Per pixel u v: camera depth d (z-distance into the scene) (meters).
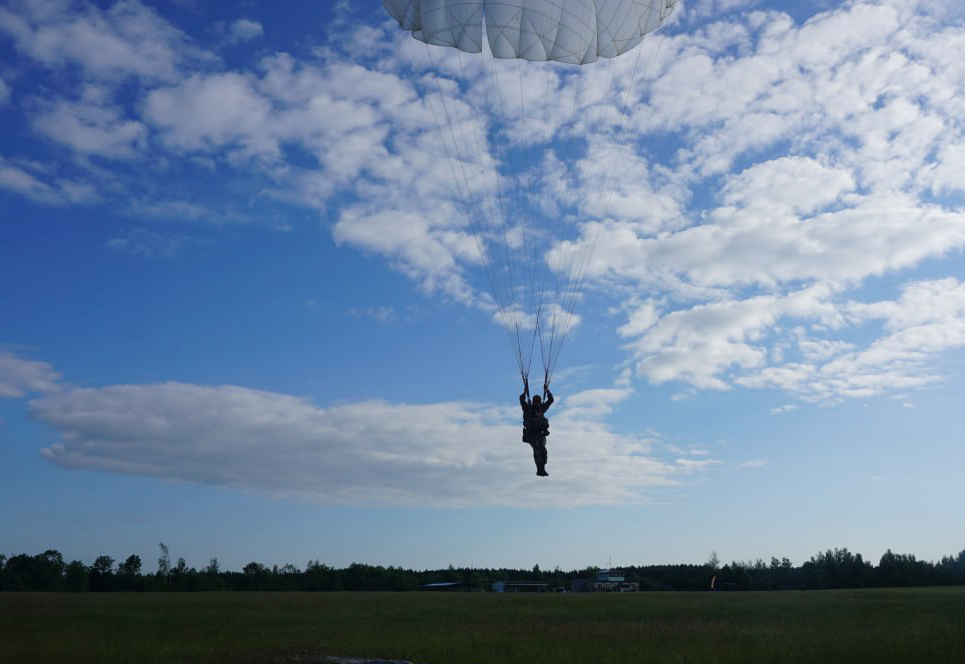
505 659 21.06
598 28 23.52
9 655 22.44
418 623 34.69
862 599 54.44
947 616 36.34
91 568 126.56
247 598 65.38
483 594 75.75
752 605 48.53
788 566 139.12
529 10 23.28
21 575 121.50
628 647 23.55
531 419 22.72
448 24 23.72
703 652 22.06
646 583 118.94
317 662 20.28
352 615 41.03
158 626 33.97
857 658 20.62
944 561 118.12
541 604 51.91
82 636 28.98
